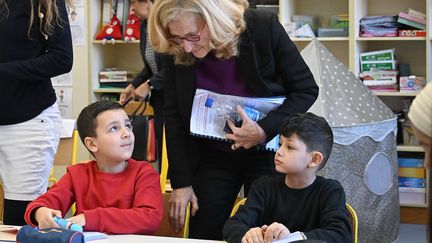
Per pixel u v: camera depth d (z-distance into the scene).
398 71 5.10
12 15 2.58
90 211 2.13
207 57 2.34
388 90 5.02
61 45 2.62
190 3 2.08
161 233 2.53
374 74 5.05
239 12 2.17
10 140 2.61
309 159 2.06
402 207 5.04
